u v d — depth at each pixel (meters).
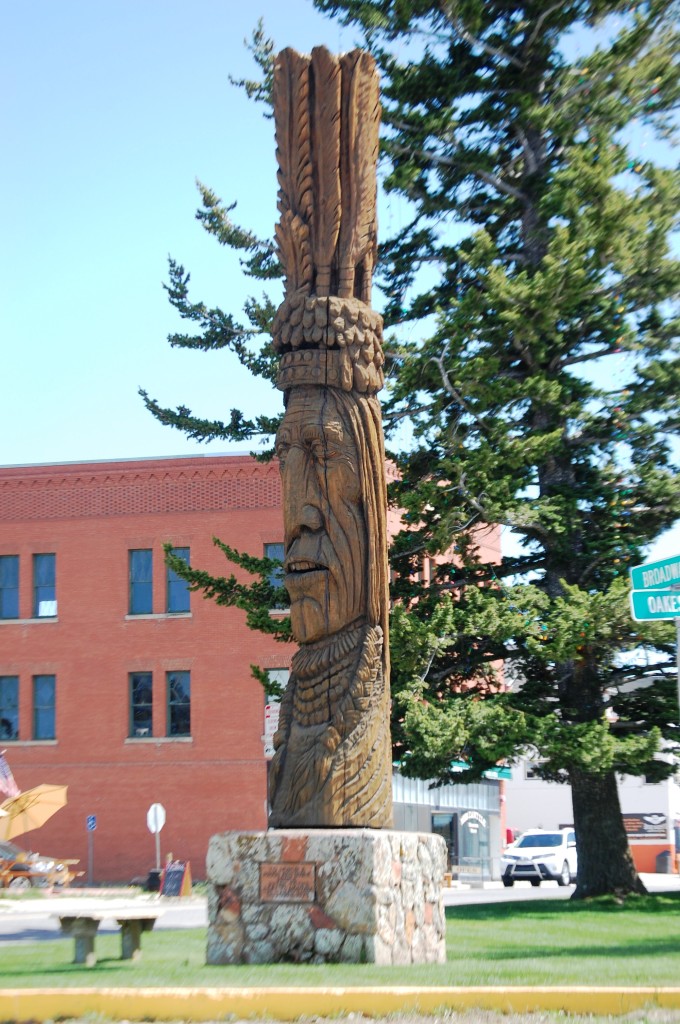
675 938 13.22
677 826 47.91
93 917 10.90
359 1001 7.64
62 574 38.91
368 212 11.19
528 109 21.34
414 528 24.48
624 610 18.41
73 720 38.25
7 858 34.34
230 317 22.39
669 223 19.59
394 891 9.83
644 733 20.56
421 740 18.02
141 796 37.44
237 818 36.78
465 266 21.86
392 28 21.67
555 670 21.28
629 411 20.75
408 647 18.45
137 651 38.16
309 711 10.55
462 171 22.05
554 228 20.41
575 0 21.48
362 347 10.97
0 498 39.56
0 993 7.60
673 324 20.95
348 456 10.77
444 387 20.05
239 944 9.73
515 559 21.62
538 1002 7.65
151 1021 7.55
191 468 38.31
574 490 20.64
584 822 20.66
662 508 20.78
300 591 10.74
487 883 40.41
